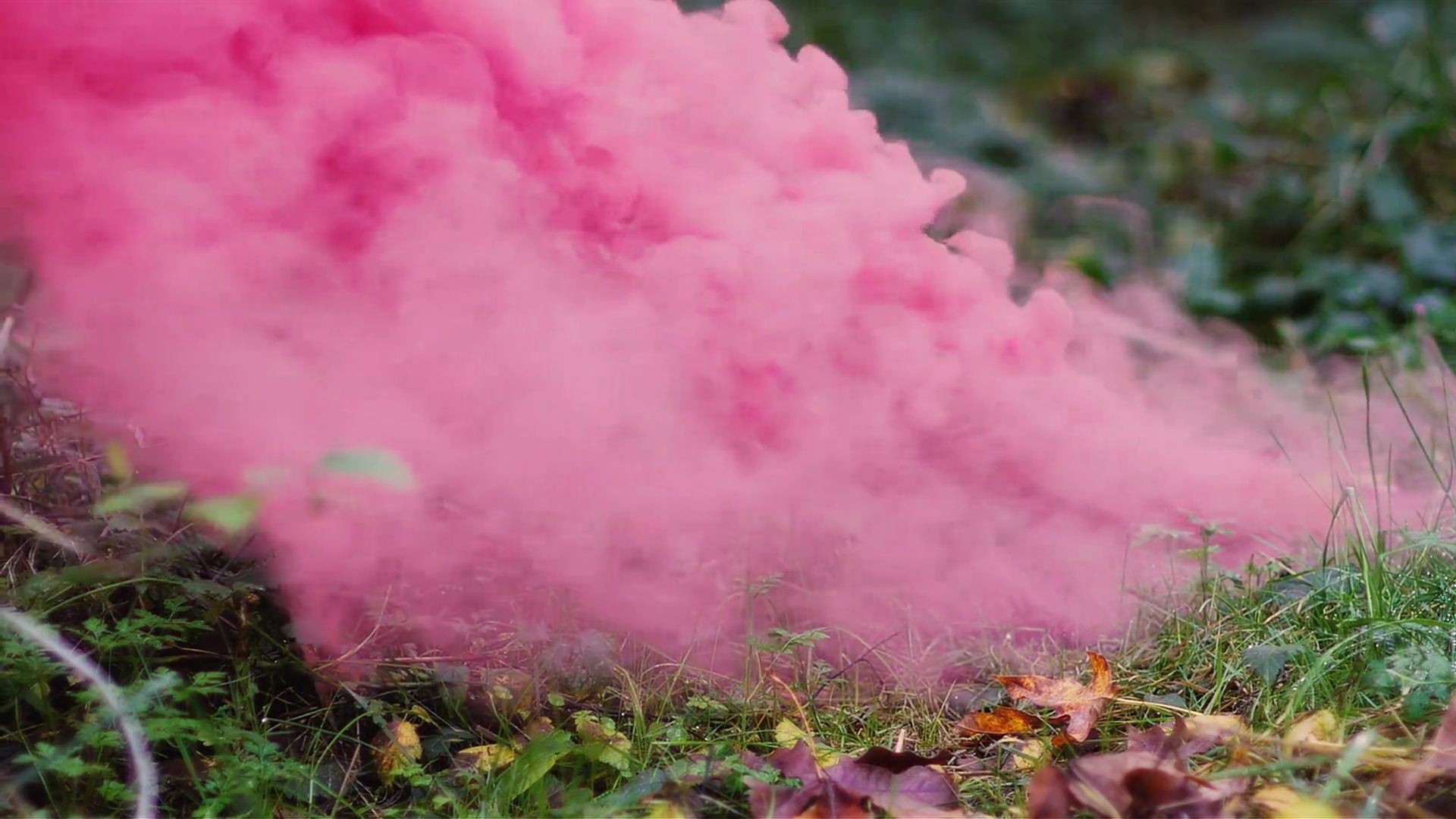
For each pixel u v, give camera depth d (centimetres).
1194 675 185
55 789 153
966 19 780
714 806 153
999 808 158
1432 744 155
